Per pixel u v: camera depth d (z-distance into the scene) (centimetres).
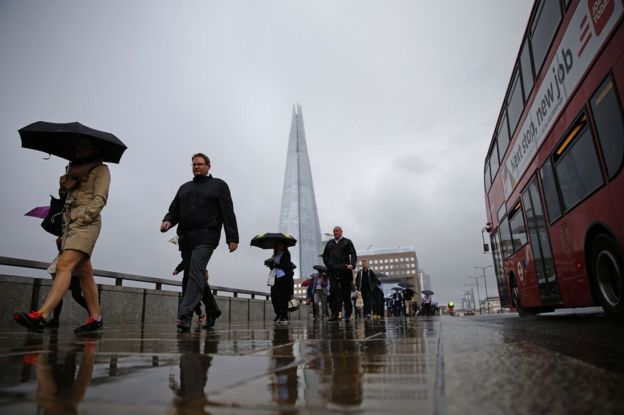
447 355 212
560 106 578
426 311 3325
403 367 181
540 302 783
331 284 1079
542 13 626
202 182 607
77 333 507
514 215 916
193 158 616
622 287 480
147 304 1031
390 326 611
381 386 141
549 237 684
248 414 110
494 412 104
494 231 1184
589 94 486
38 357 239
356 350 260
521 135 792
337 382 151
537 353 215
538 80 662
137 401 126
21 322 413
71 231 472
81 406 121
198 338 399
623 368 173
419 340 320
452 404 112
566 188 591
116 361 219
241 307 1513
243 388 144
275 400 125
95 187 488
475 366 174
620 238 459
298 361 213
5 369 192
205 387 146
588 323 582
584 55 491
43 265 755
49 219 524
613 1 418
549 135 631
